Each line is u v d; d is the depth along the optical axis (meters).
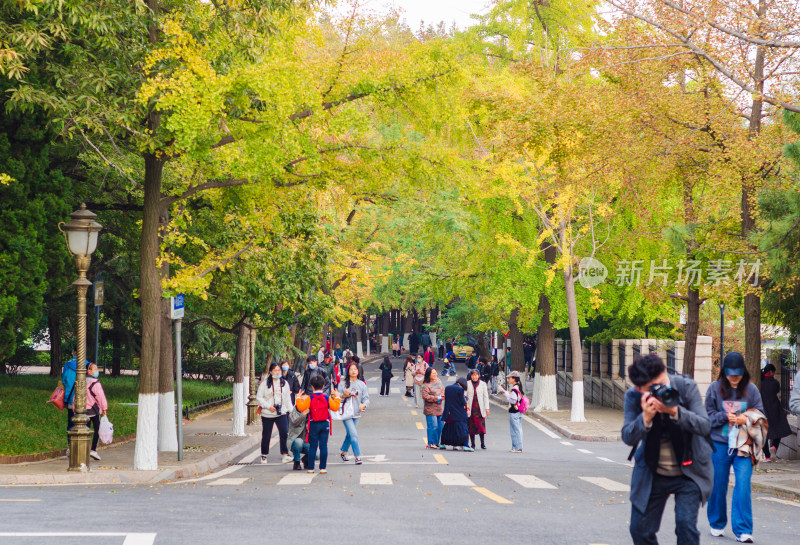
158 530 9.10
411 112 17.94
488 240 34.38
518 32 34.84
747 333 20.08
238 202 20.09
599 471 17.33
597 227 33.84
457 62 17.69
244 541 8.51
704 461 6.55
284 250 23.50
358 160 18.62
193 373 51.16
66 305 37.09
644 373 6.60
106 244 33.41
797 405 10.18
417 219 29.39
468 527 9.58
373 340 100.19
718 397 9.48
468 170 19.11
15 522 9.52
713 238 21.19
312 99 16.20
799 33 16.48
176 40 16.09
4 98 19.53
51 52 18.94
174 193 18.20
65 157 23.73
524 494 12.92
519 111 19.16
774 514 11.45
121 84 17.25
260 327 25.64
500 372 47.44
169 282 17.47
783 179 17.44
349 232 34.88
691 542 6.41
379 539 8.70
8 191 20.41
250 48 16.39
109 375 47.47
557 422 31.59
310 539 8.66
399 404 41.25
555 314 34.22
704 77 19.23
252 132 15.92
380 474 15.58
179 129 15.41
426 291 40.03
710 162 19.47
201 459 18.78
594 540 8.84
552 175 30.98
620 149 19.22
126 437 23.66
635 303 34.78
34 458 17.97
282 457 19.73
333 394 16.72
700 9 17.12
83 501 11.57
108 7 15.77
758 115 19.31
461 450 22.73
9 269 20.17
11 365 44.06
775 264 16.09
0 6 16.09
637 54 18.73
